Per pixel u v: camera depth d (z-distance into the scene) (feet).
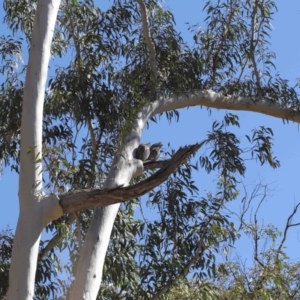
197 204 32.81
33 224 23.97
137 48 34.45
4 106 32.45
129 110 31.24
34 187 24.40
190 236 32.24
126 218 32.35
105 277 31.22
